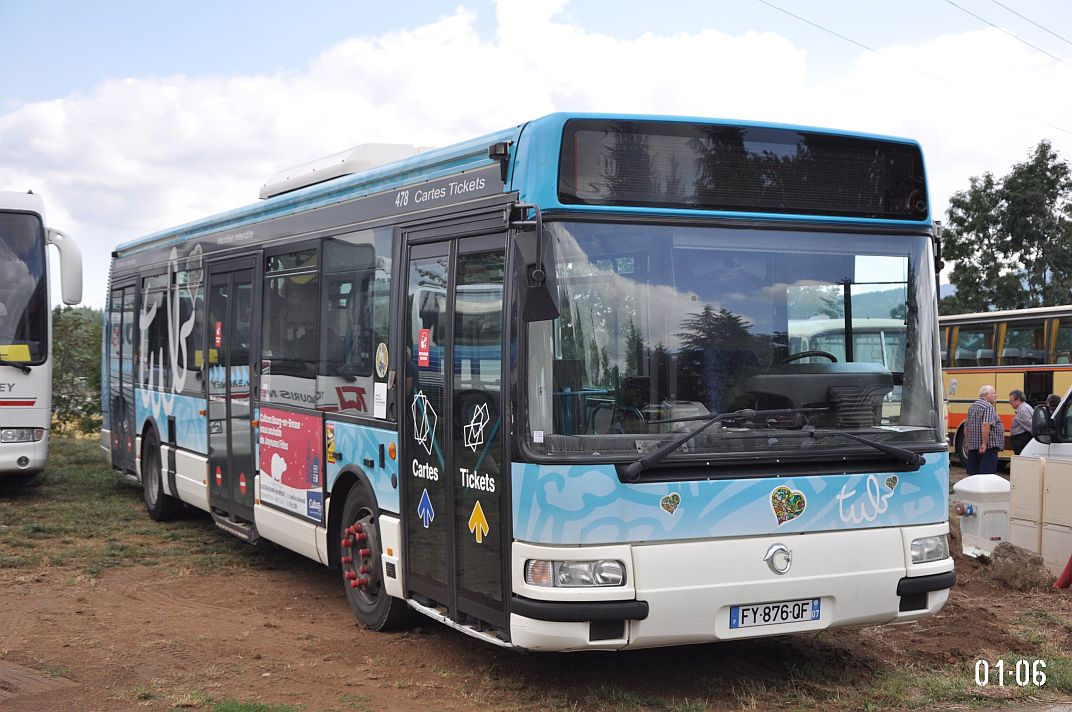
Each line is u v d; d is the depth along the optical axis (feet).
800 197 21.61
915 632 27.09
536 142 20.31
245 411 34.37
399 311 24.77
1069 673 23.49
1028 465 35.63
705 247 20.71
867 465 21.40
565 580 19.29
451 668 23.52
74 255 47.55
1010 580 32.76
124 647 25.20
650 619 19.48
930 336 22.50
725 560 19.97
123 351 49.47
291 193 31.99
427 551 23.41
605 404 19.69
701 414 20.16
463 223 22.47
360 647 25.29
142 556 36.83
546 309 18.94
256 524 33.42
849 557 20.98
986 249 117.19
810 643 25.80
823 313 21.45
